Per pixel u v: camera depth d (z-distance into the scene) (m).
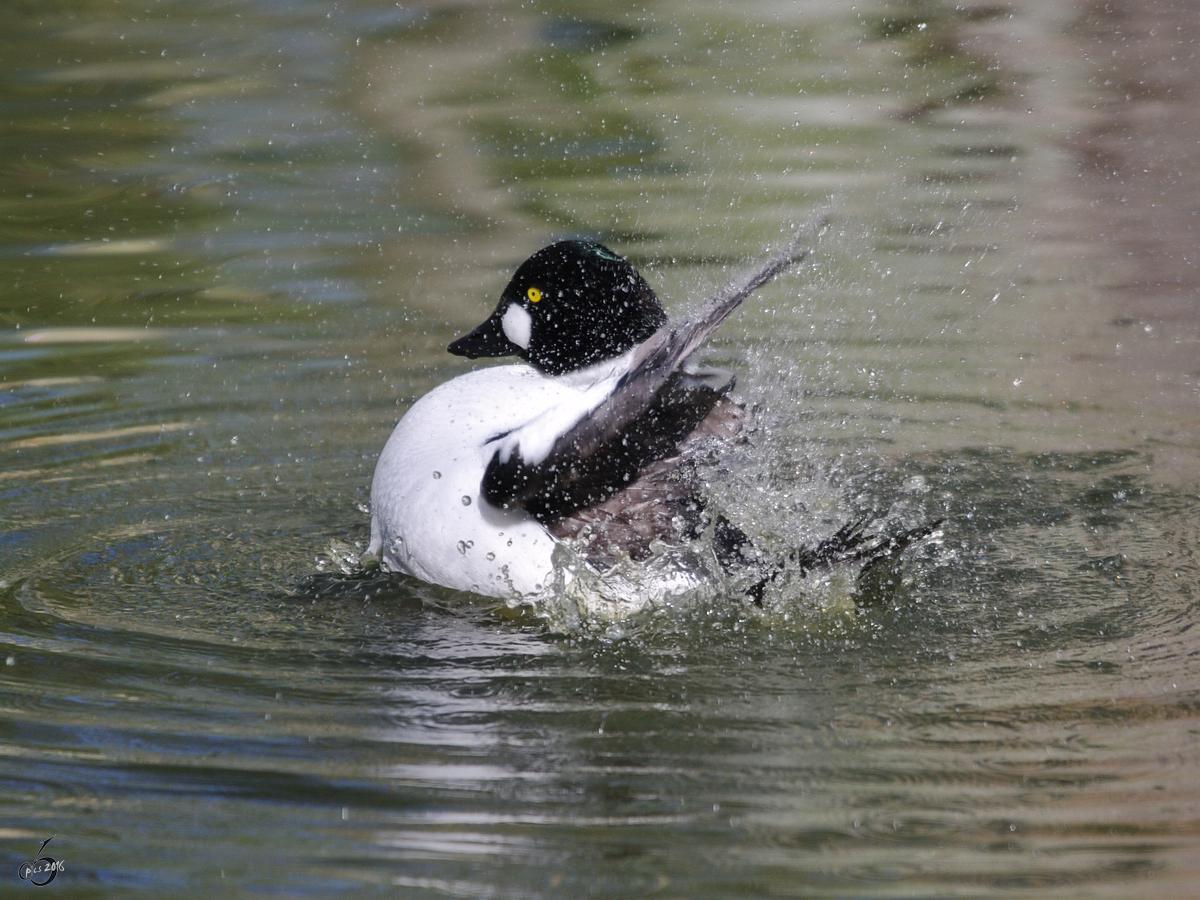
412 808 4.83
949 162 13.77
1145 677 5.78
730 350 9.95
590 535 6.47
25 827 4.68
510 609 6.64
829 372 9.58
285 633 6.36
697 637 6.32
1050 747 5.20
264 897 4.33
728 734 5.36
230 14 18.27
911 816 4.74
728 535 6.57
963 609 6.53
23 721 5.41
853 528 6.77
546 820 4.75
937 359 9.86
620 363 6.79
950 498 7.79
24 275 11.62
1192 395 9.20
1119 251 11.74
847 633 6.30
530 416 6.87
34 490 7.99
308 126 14.95
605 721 5.49
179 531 7.53
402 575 7.00
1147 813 4.71
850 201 12.81
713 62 16.55
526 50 17.17
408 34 17.58
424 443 6.88
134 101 15.49
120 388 9.60
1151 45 16.50
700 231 12.10
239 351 10.26
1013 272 11.38
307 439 8.84
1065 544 7.23
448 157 14.12
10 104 15.23
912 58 16.39
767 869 4.45
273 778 5.02
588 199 13.00
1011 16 17.94
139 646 6.17
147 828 4.69
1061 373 9.59
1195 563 6.97
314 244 12.30
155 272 11.80
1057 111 14.97
